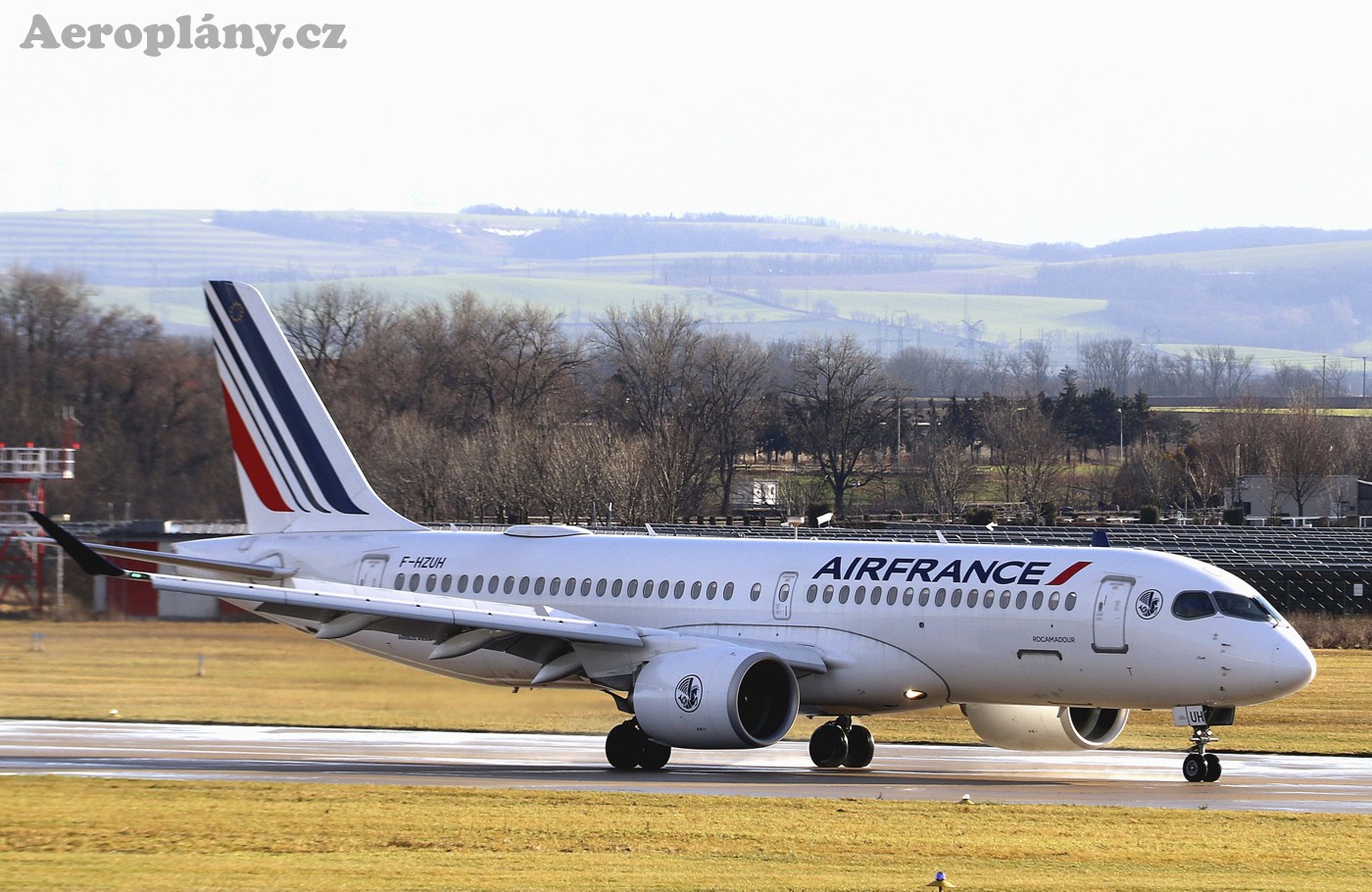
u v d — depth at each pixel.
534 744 152.12
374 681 184.25
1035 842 88.44
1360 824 95.62
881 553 136.25
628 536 150.25
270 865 80.19
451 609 134.25
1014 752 152.62
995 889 75.88
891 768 138.12
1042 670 126.94
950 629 129.62
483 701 167.88
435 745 150.25
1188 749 155.25
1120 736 165.75
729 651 128.50
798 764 141.88
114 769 123.81
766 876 77.88
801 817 96.06
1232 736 164.25
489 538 155.62
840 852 84.69
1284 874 80.38
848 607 134.12
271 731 160.00
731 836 88.81
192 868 79.19
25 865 80.19
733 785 116.00
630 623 143.50
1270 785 121.25
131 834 88.56
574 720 167.38
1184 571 125.25
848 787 115.62
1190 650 121.94
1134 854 85.25
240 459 167.38
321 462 164.38
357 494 163.50
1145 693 124.56
